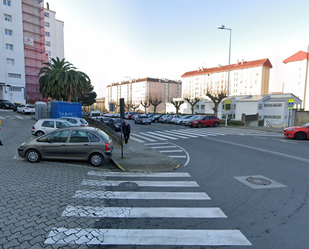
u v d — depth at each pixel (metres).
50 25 55.25
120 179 6.71
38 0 47.28
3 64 39.41
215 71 90.00
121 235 3.58
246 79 79.06
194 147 12.96
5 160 8.27
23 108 31.12
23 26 44.81
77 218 4.11
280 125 32.06
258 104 37.12
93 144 8.02
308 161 9.20
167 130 23.36
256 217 4.29
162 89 125.31
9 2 40.12
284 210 4.60
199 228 3.85
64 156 8.01
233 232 3.73
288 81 70.12
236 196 5.38
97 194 5.36
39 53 47.75
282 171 7.68
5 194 5.11
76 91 29.84
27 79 45.75
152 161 9.08
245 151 11.55
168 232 3.71
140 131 22.30
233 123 31.77
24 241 3.33
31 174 6.70
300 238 3.54
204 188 5.97
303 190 5.80
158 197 5.27
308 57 65.69
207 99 50.25
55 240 3.38
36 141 8.09
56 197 5.06
